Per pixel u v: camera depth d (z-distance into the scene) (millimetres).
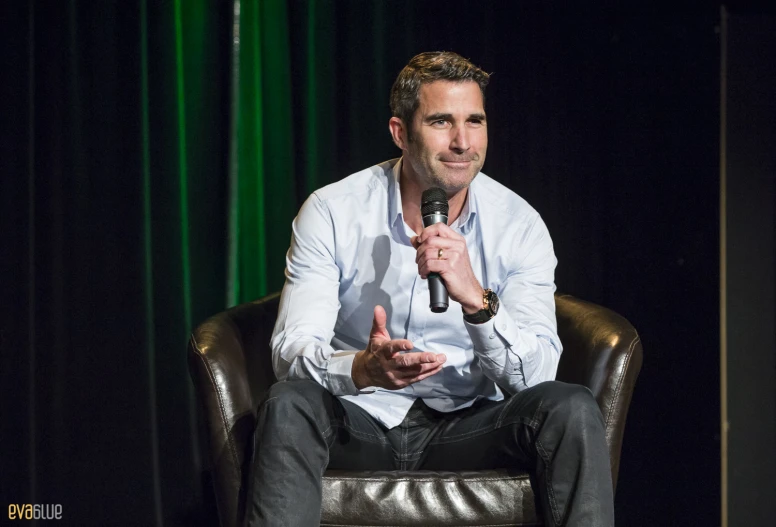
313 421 3596
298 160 5914
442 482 3816
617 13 6148
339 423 3842
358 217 4230
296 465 3539
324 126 5906
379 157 5941
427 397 4242
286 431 3555
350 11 5898
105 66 5633
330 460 3902
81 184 5625
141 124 5660
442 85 3918
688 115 6152
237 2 5793
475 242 4266
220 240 5844
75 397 5664
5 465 5578
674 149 6160
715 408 6188
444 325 4207
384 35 5926
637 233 6188
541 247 4301
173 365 5793
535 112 6113
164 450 5824
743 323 6168
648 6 6145
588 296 6188
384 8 5918
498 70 6074
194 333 4109
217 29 5797
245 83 5832
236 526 3855
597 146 6176
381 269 4219
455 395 4262
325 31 5891
